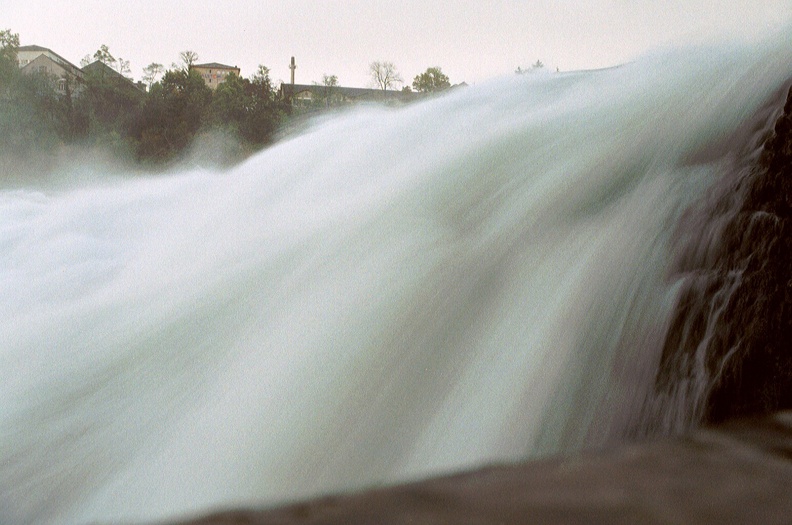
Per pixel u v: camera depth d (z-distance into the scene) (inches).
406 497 26.5
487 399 169.9
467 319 187.8
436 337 185.9
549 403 161.9
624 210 189.2
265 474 167.0
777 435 34.5
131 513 160.6
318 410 178.9
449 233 218.5
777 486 28.5
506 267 196.7
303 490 161.5
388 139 307.3
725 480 29.1
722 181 162.1
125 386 197.8
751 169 152.0
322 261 222.2
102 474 171.9
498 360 175.6
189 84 3690.9
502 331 180.5
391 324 192.7
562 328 172.1
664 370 147.6
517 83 326.6
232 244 253.4
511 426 163.8
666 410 143.3
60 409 188.2
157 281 247.4
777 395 125.8
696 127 196.9
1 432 183.0
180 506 161.6
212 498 163.0
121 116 3442.4
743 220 145.6
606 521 24.7
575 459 31.3
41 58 4269.2
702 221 158.9
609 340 163.2
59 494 167.5
